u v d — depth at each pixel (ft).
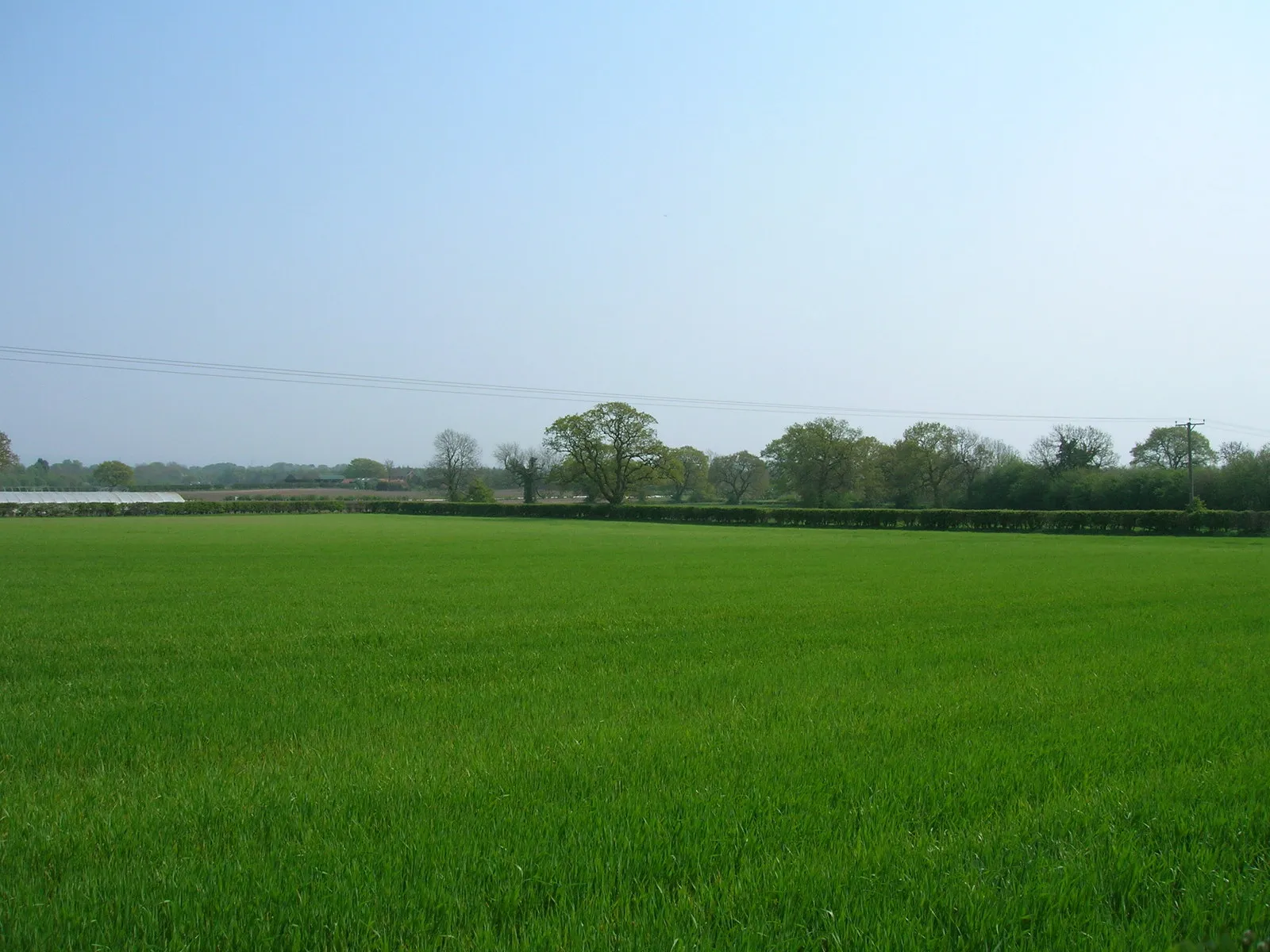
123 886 15.87
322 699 34.53
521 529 242.37
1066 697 34.01
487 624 58.49
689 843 17.98
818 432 329.52
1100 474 272.92
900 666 42.16
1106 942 14.28
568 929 14.06
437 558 128.26
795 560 126.62
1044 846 18.06
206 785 22.39
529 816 19.57
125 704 33.42
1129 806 20.38
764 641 50.83
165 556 126.11
